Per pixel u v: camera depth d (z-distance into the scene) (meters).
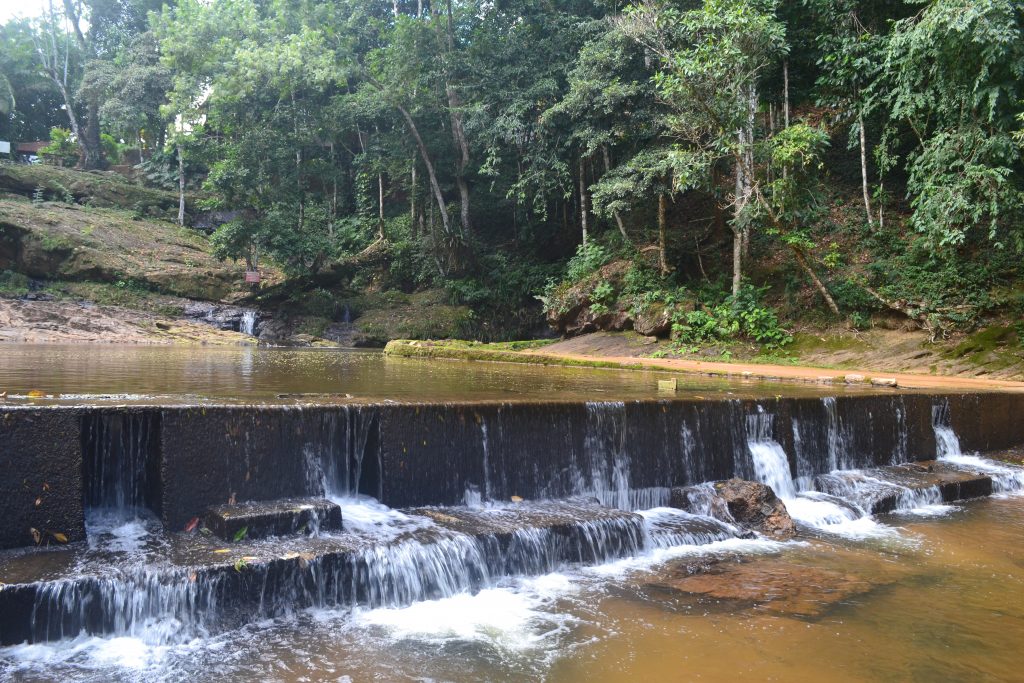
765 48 17.03
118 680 3.32
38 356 11.70
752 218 17.45
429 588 4.47
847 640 4.11
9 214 26.03
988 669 3.78
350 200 34.50
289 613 4.03
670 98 17.56
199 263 28.25
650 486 6.77
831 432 8.20
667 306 18.95
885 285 16.61
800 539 6.19
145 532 4.44
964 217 14.80
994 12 13.20
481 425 5.82
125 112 33.75
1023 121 14.14
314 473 5.21
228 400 5.71
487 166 24.50
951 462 9.20
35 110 45.09
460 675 3.55
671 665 3.73
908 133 19.20
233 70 25.88
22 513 4.07
